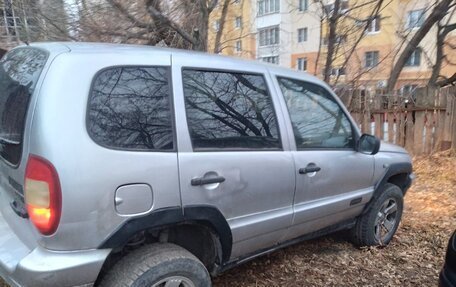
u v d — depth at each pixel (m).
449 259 2.55
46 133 1.90
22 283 1.93
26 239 2.10
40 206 1.92
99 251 2.03
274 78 3.02
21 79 2.22
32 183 1.94
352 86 8.75
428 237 4.37
